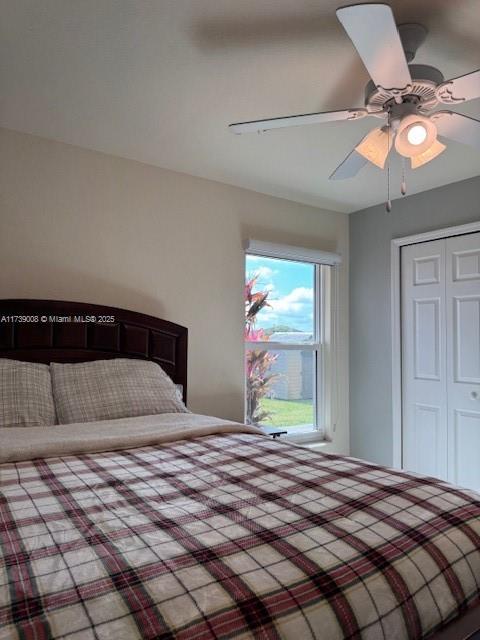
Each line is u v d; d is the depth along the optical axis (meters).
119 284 2.76
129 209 2.82
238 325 3.25
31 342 2.38
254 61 1.82
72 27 1.62
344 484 1.27
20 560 0.81
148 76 1.93
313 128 2.40
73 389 2.15
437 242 3.35
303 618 0.75
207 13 1.55
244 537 0.93
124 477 1.34
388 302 3.66
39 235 2.51
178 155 2.77
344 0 1.49
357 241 3.92
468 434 3.12
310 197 3.56
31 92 2.06
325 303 3.90
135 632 0.65
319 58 1.80
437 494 1.22
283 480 1.31
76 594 0.71
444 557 0.98
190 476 1.35
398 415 3.55
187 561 0.82
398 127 1.61
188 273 3.04
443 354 3.29
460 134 1.82
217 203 3.20
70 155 2.62
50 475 1.36
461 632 0.97
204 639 0.66
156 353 2.78
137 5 1.52
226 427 2.02
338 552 0.90
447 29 1.60
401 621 0.85
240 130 1.79
